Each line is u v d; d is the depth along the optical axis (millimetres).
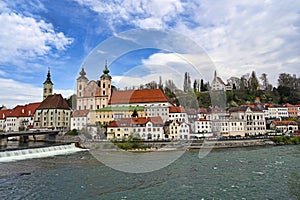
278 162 19609
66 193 11031
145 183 12070
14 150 25375
